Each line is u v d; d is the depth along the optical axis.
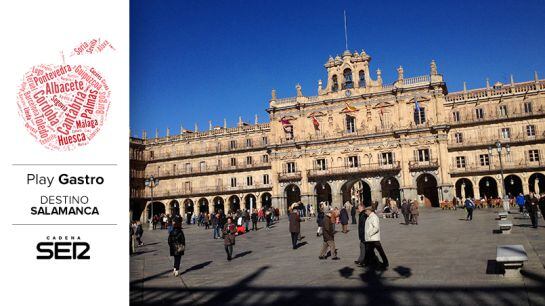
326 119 80.38
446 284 12.98
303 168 80.56
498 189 70.81
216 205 95.75
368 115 77.19
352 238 29.48
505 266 13.29
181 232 18.02
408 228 34.25
